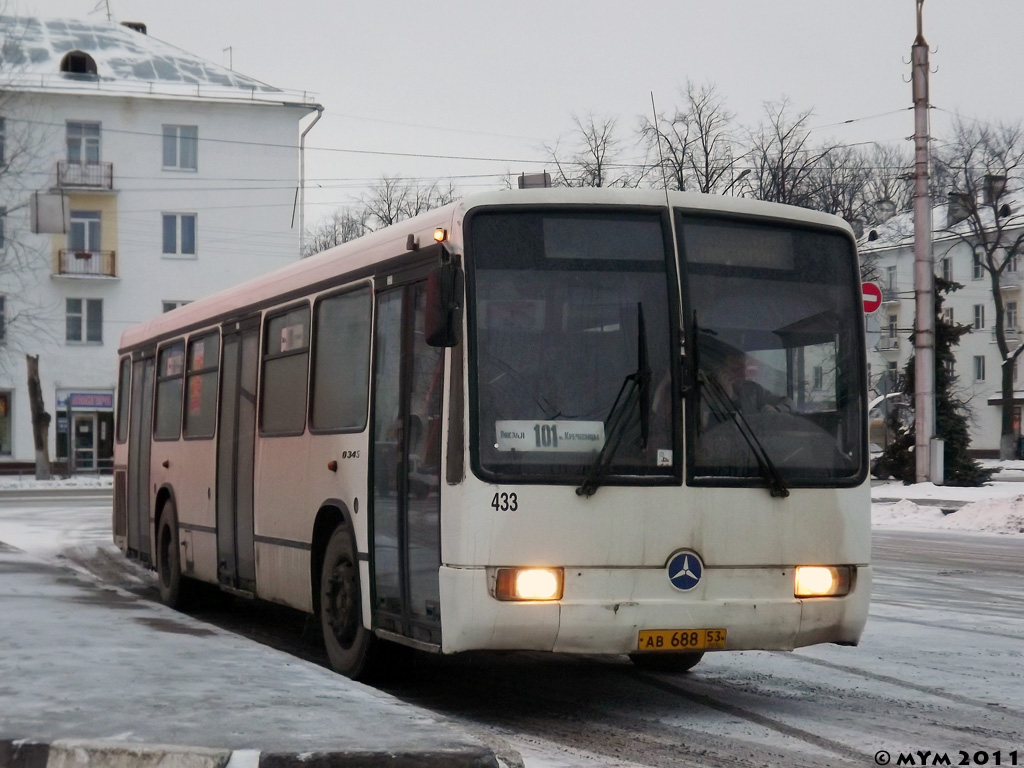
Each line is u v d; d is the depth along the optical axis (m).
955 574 18.17
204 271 59.38
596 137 46.34
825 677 10.04
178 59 61.19
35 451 53.97
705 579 8.25
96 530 27.31
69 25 61.62
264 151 59.91
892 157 67.75
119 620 11.38
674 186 46.16
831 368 8.80
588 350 8.27
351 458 9.85
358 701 7.59
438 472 8.34
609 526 8.10
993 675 10.09
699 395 8.38
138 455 16.69
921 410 33.22
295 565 10.91
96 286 58.50
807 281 8.83
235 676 8.43
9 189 56.88
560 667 10.59
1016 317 81.75
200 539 13.72
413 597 8.70
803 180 50.28
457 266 8.21
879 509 30.23
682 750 7.54
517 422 8.10
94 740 6.44
